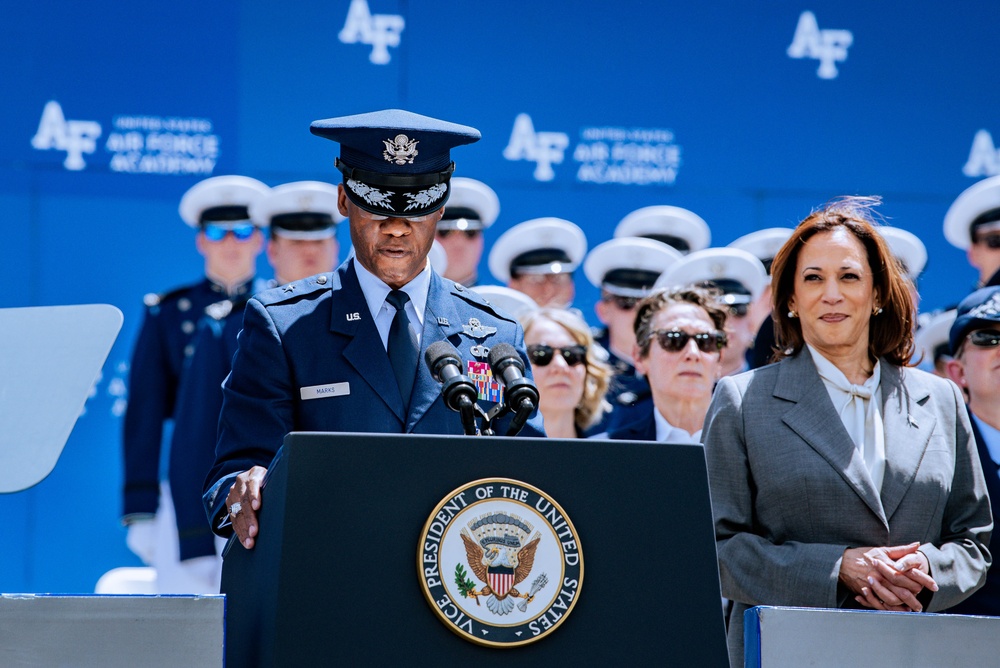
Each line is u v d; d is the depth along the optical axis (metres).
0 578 13.05
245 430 7.58
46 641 5.45
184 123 13.79
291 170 13.89
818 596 7.88
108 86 13.73
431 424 7.70
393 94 14.02
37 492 13.17
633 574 5.73
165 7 13.86
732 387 8.83
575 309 13.94
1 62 13.61
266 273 13.81
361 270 8.11
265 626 5.60
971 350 12.47
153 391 13.47
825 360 8.77
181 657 5.53
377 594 5.54
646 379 13.57
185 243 13.72
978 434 12.34
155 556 13.26
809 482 8.31
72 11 13.73
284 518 5.56
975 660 6.05
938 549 8.13
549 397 13.32
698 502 5.86
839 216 8.99
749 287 14.04
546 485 5.76
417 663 5.48
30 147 13.60
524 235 13.98
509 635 5.54
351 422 7.64
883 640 6.00
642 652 5.64
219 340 13.57
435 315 8.00
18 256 13.52
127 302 13.58
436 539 5.59
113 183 13.66
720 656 5.68
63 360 6.73
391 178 7.70
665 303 13.06
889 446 8.45
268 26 13.93
